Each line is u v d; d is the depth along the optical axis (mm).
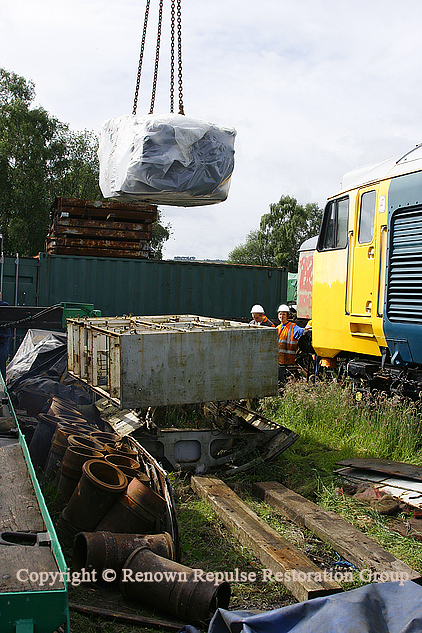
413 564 3719
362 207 7020
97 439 4926
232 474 5418
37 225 28172
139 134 4918
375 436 6324
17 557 2035
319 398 7352
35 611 1784
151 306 11984
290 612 2324
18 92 29953
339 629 2135
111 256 11875
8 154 28281
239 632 2295
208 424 6227
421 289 5953
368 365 7168
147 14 5832
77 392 6609
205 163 5113
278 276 13094
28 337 7941
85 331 6031
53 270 11297
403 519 4422
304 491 5039
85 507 3664
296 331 9102
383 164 6844
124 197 5281
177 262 12117
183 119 5039
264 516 4512
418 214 6059
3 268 10992
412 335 6090
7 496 2625
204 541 4070
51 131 29938
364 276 6898
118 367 4922
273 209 55094
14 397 6863
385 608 2400
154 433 5363
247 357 5363
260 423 6059
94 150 32531
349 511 4566
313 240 11070
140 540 3318
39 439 5129
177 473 5266
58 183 30172
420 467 5316
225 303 12633
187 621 2957
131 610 3062
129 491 3658
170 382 5031
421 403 6625
